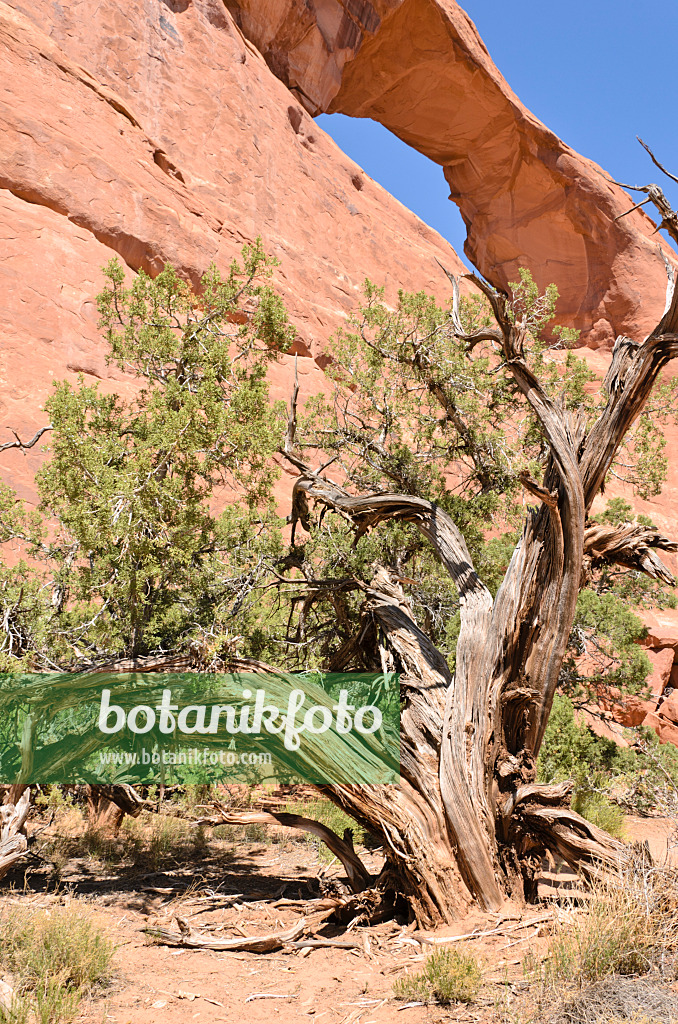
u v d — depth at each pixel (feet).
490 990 14.07
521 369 20.29
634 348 20.48
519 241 122.93
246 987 15.19
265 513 26.61
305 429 33.47
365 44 113.19
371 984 15.19
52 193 60.80
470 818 18.58
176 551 22.38
